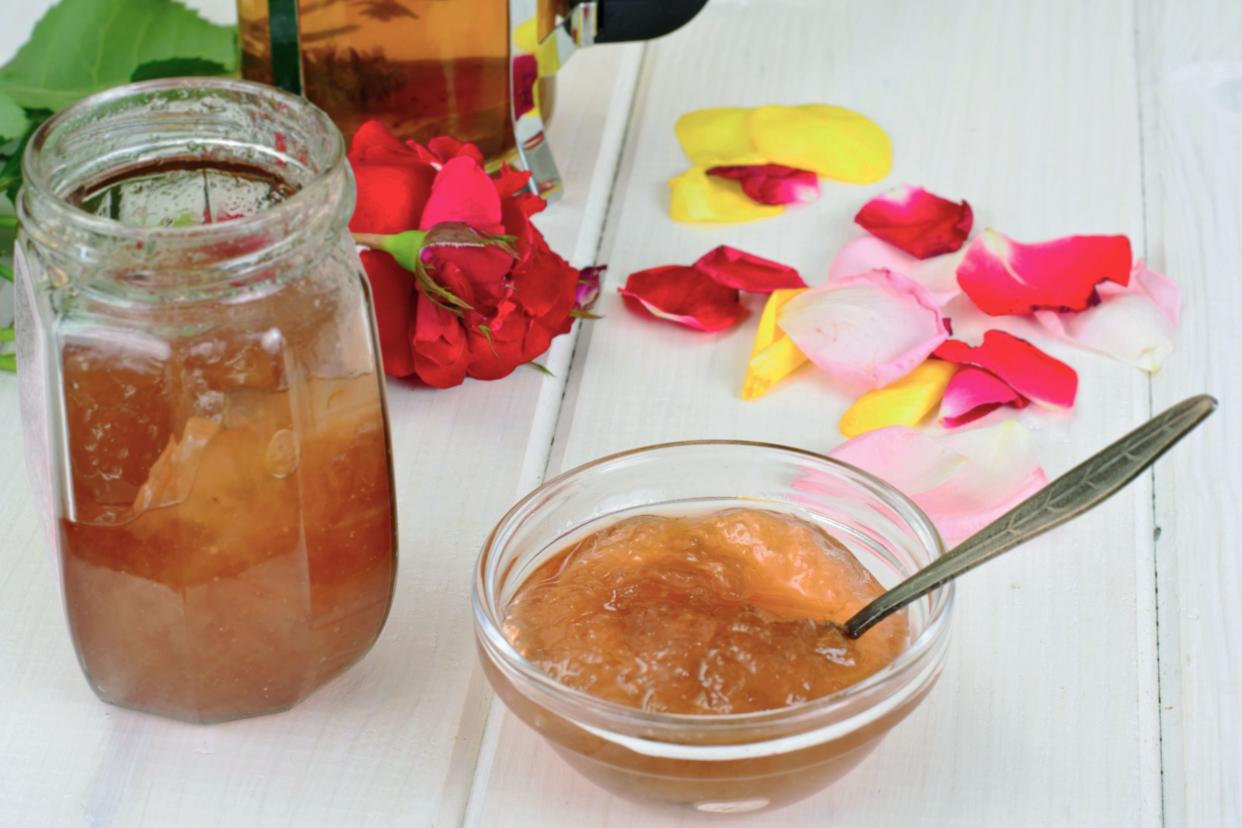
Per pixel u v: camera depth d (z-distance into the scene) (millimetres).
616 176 967
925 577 711
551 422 859
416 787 734
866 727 693
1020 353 864
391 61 889
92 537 707
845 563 746
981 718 751
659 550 744
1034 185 958
